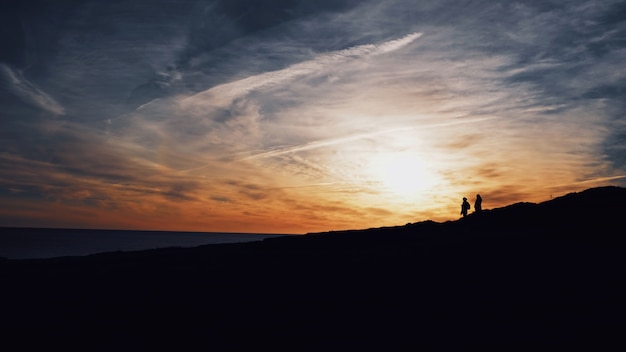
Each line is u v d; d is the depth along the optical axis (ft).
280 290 85.05
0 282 96.78
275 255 112.98
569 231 116.57
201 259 112.27
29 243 539.70
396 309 73.05
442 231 142.31
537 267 89.40
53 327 69.67
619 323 59.98
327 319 70.59
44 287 91.30
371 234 138.92
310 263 102.12
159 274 97.76
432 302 74.95
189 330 67.87
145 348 61.77
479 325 64.03
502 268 90.43
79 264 117.29
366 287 84.64
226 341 63.72
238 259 109.81
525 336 58.85
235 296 82.58
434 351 56.95
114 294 85.40
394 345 59.67
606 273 82.58
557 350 54.29
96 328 69.05
